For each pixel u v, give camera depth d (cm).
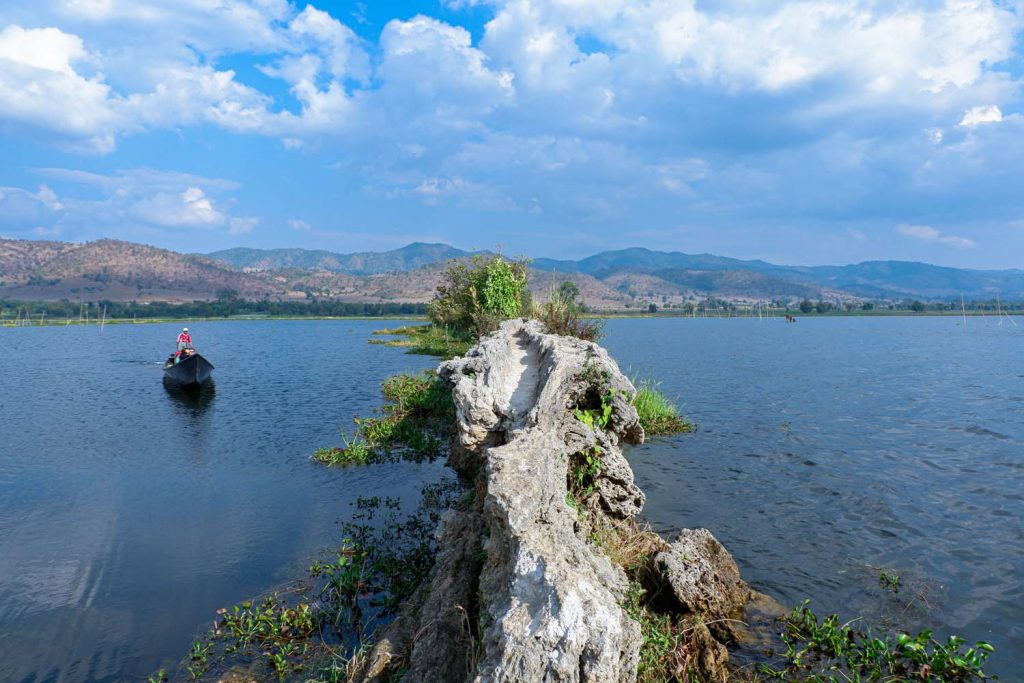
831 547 1055
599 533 863
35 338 8119
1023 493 1370
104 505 1314
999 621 810
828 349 6009
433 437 1777
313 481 1458
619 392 971
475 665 523
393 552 1012
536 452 699
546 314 2077
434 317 5403
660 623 713
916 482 1451
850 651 720
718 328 11656
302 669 709
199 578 955
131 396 2948
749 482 1428
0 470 1611
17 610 860
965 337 8344
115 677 705
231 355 5119
